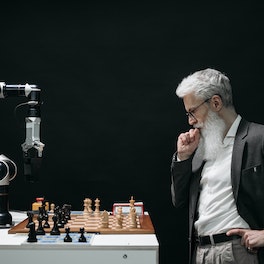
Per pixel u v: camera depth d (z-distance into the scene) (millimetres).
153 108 4035
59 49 4074
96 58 4055
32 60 4082
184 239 3988
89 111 4055
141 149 4035
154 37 4035
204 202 2285
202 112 2312
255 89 3984
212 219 2221
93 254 2121
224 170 2242
